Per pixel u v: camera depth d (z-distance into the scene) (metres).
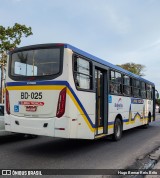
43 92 8.25
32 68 8.62
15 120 8.78
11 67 9.15
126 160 8.13
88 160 8.04
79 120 8.38
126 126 13.09
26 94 8.58
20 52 9.02
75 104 8.19
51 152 9.07
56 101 8.02
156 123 22.78
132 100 14.07
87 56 9.20
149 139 12.62
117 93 11.86
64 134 7.86
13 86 8.93
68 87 7.95
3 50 21.59
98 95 10.21
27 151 9.12
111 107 11.10
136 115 14.86
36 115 8.34
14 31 21.95
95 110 9.53
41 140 11.50
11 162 7.59
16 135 10.75
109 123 10.88
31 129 8.38
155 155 8.86
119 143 11.31
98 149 9.84
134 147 10.37
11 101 8.95
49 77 8.20
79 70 8.58
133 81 14.37
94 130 9.39
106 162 7.83
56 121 7.96
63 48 8.16
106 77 10.76
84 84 8.86
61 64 8.09
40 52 8.58
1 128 9.97
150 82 18.47
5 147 9.80
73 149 9.70
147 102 17.48
